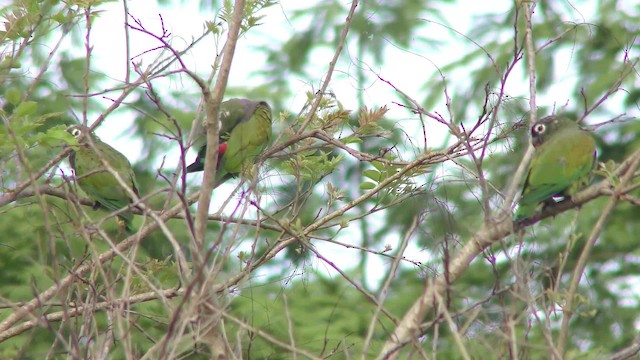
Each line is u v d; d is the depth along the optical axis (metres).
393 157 12.16
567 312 8.18
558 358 7.75
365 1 14.91
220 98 9.18
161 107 8.50
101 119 11.09
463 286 8.97
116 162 14.15
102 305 9.23
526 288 8.03
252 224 11.16
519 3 9.81
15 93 10.31
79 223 8.58
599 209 21.66
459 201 9.30
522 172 9.52
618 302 19.28
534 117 10.62
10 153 10.97
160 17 10.00
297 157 11.47
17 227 16.88
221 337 8.60
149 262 10.69
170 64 10.70
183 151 8.43
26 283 16.61
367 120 12.27
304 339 14.12
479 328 8.13
